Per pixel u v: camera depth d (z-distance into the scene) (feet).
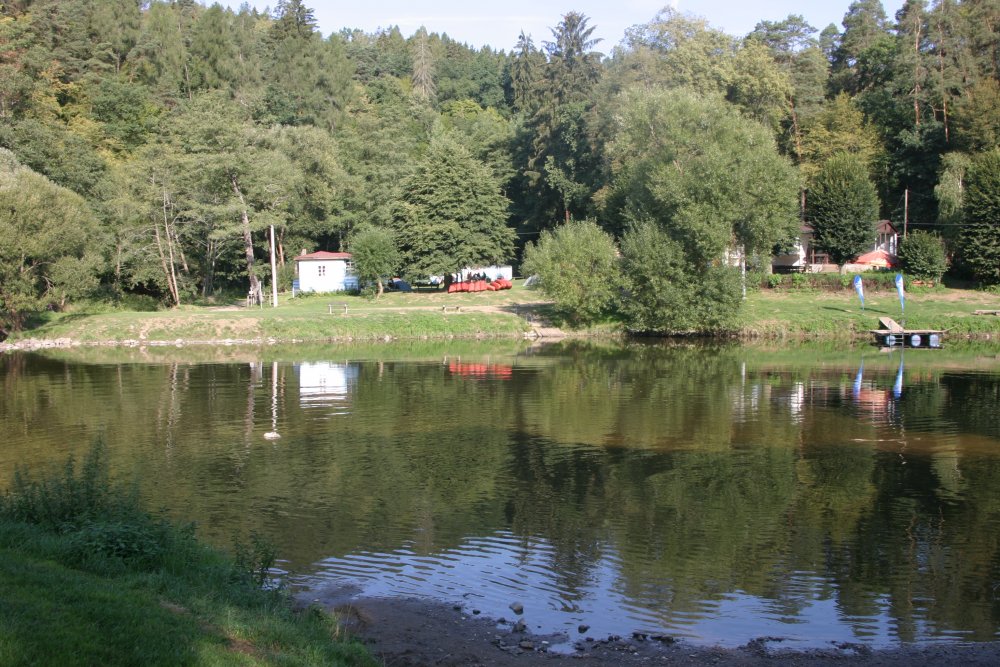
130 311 203.92
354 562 47.62
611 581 45.37
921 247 214.48
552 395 106.93
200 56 341.21
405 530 53.62
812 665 35.53
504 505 59.47
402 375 126.00
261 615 33.60
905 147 263.29
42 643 25.03
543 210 293.23
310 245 271.49
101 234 200.44
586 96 277.85
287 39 365.61
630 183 197.67
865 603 42.60
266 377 123.13
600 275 186.39
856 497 61.67
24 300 160.45
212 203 214.28
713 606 42.09
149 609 29.71
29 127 211.20
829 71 321.52
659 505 59.67
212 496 60.85
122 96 276.21
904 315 185.26
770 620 40.45
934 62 261.85
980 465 70.90
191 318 182.70
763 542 51.83
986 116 235.81
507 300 221.87
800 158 273.75
